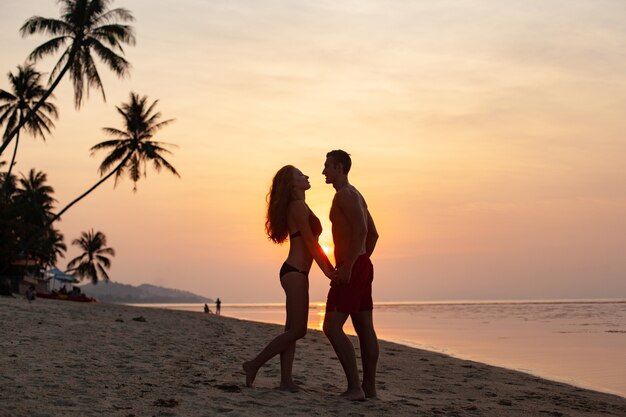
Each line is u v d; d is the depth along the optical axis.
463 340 21.27
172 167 44.03
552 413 5.83
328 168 5.41
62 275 66.38
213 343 10.52
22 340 8.28
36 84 44.50
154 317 19.83
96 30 33.69
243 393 5.23
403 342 19.75
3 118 44.41
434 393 6.77
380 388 6.82
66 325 11.67
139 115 42.91
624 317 50.88
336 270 5.31
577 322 40.69
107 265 79.62
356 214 5.21
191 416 4.32
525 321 43.00
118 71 33.75
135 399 4.82
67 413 4.21
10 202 53.19
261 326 19.27
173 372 6.43
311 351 10.82
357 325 5.57
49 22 33.00
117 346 8.66
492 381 8.65
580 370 11.99
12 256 43.16
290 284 5.48
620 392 8.73
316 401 5.09
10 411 4.14
